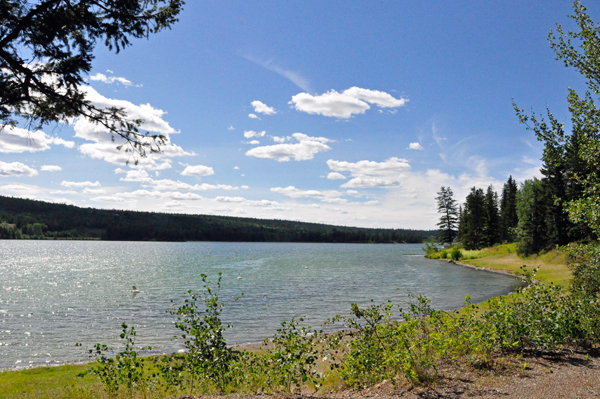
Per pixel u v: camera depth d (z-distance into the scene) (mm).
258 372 7758
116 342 18688
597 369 6781
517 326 8086
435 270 55906
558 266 35781
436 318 8430
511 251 64312
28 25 6719
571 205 9242
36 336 20062
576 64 9484
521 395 5652
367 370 7145
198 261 83812
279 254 116312
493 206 80875
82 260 88062
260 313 24969
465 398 5688
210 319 8133
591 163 9086
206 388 7262
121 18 7340
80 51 7539
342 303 28578
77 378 12133
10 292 37438
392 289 35781
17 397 8984
